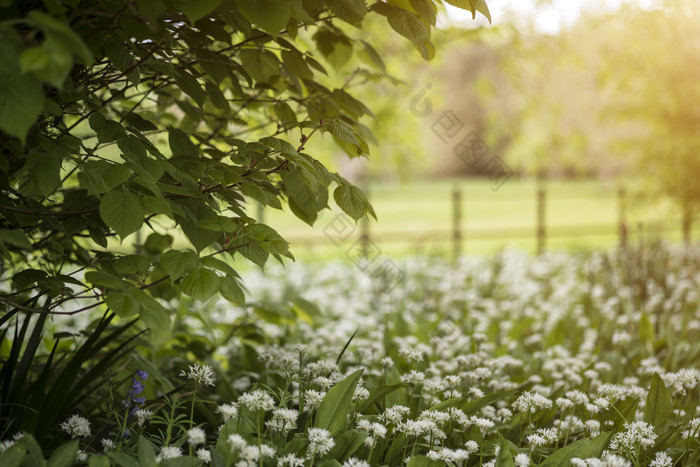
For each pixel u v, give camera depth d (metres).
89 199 2.25
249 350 3.33
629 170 10.85
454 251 10.12
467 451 2.30
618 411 2.58
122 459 1.88
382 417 2.36
